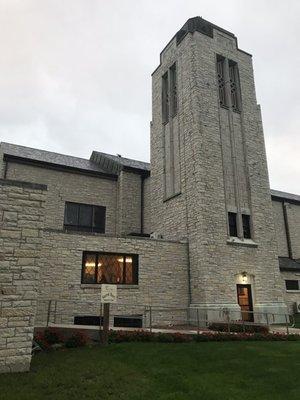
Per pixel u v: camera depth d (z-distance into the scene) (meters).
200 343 11.98
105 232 23.88
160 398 6.72
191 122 21.19
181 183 21.06
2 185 9.42
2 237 9.09
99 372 8.24
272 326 18.16
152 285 17.91
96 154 28.17
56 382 7.52
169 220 21.50
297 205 30.78
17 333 8.67
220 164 20.75
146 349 10.67
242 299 19.22
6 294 8.79
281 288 20.67
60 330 11.83
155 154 24.36
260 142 23.34
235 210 20.62
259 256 20.39
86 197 23.88
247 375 8.30
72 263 16.17
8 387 7.18
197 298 18.23
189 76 22.23
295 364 9.23
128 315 16.81
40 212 9.75
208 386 7.46
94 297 16.17
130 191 24.72
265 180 22.56
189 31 23.02
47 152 26.38
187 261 19.25
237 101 23.70
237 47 25.03
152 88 26.72
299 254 28.97
